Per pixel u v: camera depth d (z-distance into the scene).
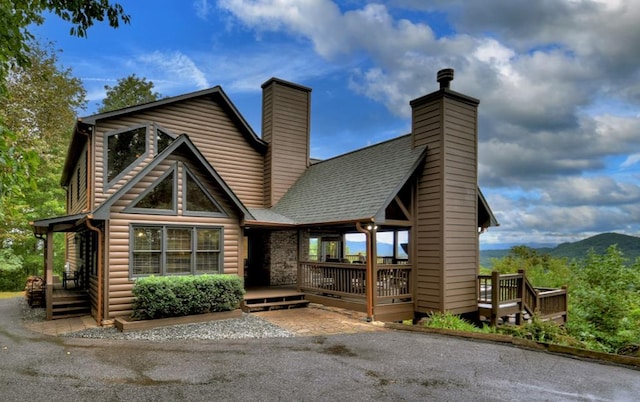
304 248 13.42
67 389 4.76
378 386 4.92
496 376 5.32
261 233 13.66
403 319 9.91
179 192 9.71
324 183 12.91
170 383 4.99
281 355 6.31
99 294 8.59
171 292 8.46
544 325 8.55
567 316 11.10
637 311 9.95
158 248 9.34
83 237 12.27
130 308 8.87
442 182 9.80
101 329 8.18
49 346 6.83
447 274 9.66
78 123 10.40
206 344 7.02
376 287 9.32
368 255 9.30
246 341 7.26
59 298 9.84
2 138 2.58
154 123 11.84
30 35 4.19
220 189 10.34
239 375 5.31
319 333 7.96
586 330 9.75
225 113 13.57
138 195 9.09
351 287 9.93
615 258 11.88
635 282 11.34
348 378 5.21
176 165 9.70
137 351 6.52
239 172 13.84
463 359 6.12
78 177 13.38
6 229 17.80
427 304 9.90
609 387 4.89
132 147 11.38
